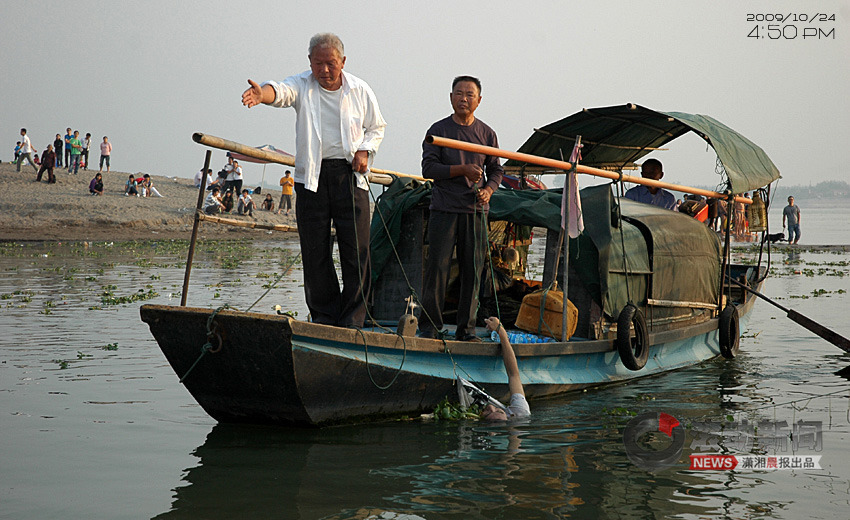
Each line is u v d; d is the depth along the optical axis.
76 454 5.34
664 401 7.26
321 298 6.27
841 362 9.41
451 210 6.75
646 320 8.67
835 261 26.34
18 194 35.47
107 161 42.22
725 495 4.68
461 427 6.16
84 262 21.86
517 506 4.43
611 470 5.11
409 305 6.69
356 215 6.13
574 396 7.47
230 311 5.39
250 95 5.43
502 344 6.81
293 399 5.60
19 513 4.27
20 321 11.23
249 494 4.57
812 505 4.52
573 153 7.34
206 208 36.72
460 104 6.70
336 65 5.90
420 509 4.36
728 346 9.50
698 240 9.75
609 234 7.86
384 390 5.99
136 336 10.10
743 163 10.05
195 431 5.94
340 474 4.94
